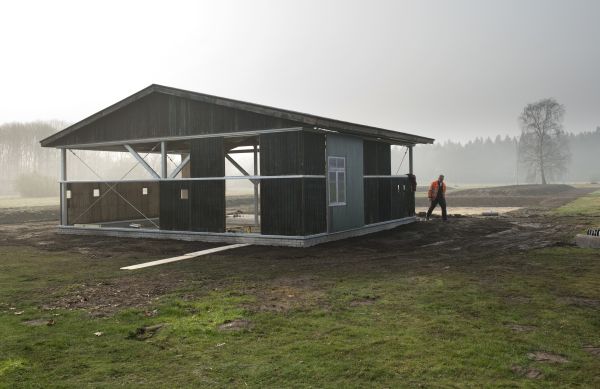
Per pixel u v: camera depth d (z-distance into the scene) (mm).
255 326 6391
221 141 15484
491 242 14578
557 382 4547
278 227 14375
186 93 15852
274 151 14438
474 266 10625
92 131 18234
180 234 16281
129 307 7523
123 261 12086
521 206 35438
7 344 5812
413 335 5906
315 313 6934
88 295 8352
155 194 22266
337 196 15664
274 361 5168
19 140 85312
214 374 4871
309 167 14250
